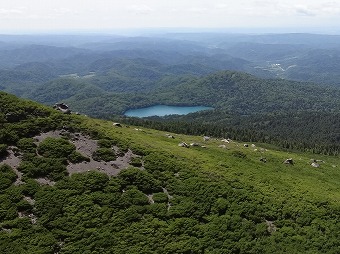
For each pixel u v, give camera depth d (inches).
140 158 2188.7
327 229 1915.6
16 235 1435.8
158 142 2765.7
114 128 2797.7
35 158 1887.3
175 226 1680.6
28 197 1656.0
